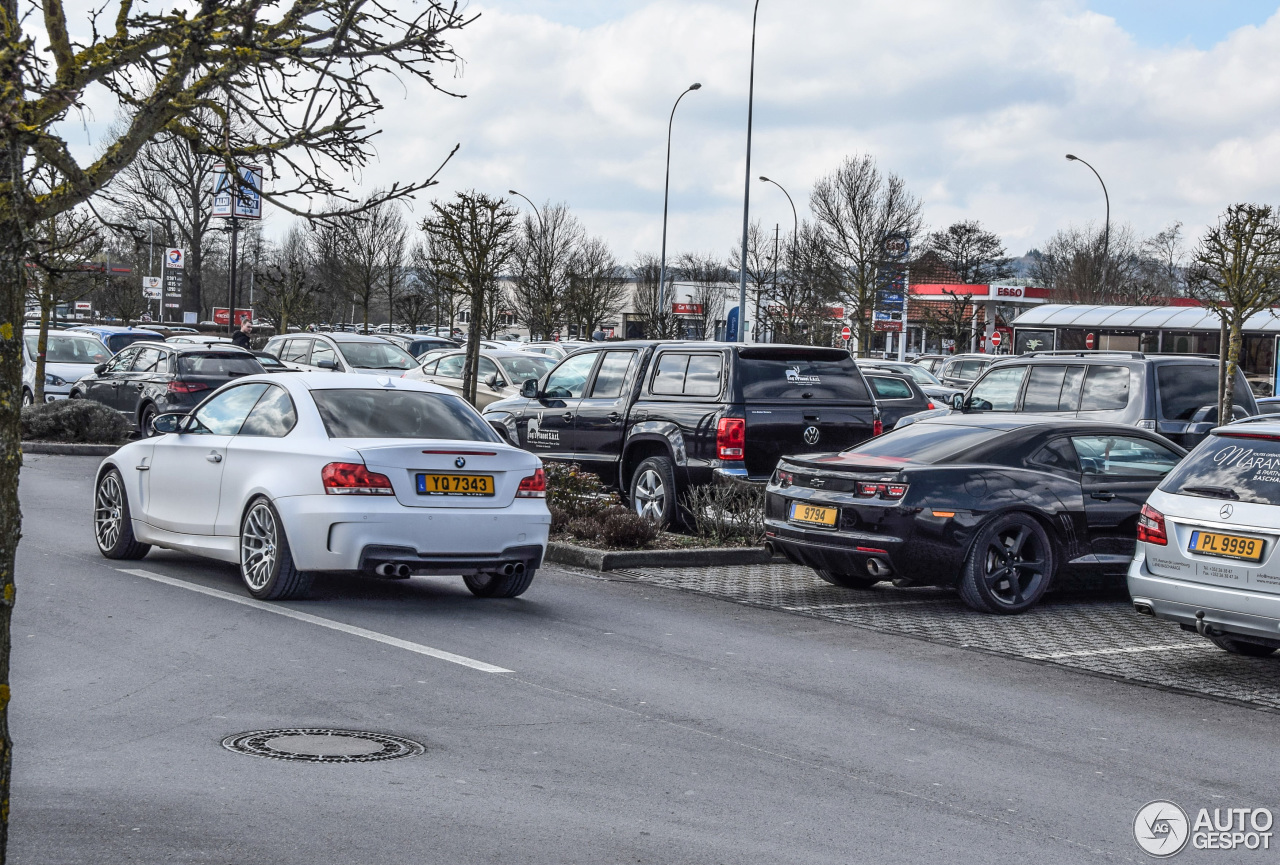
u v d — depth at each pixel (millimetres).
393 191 4262
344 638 7918
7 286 3070
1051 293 73250
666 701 6820
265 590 8984
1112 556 10375
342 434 9000
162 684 6645
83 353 27188
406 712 6320
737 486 12781
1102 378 14469
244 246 64750
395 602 9312
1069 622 9836
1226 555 7891
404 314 63469
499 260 21312
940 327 62562
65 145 3303
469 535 8898
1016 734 6508
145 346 22500
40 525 12570
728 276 77312
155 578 9797
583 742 5961
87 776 5102
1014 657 8492
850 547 9898
